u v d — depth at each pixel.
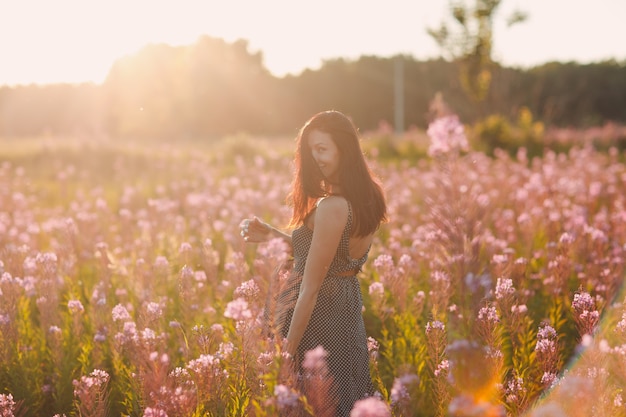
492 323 3.13
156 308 4.14
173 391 3.22
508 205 9.75
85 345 4.50
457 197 3.17
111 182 16.70
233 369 3.45
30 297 5.61
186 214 10.65
